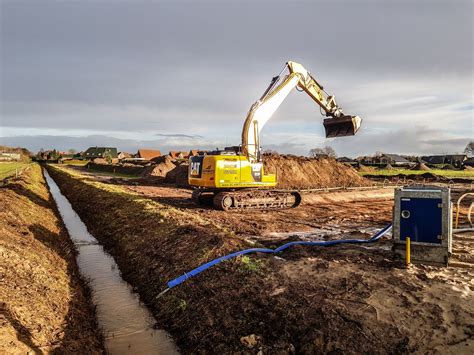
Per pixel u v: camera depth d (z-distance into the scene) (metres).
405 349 5.41
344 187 31.48
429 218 8.17
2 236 9.75
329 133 20.81
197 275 9.04
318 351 5.79
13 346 5.23
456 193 26.95
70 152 147.00
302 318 6.49
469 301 6.34
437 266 8.24
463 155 94.88
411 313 6.13
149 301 9.24
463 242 10.81
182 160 51.88
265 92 18.97
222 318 7.27
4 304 6.28
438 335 5.54
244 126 18.39
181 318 7.95
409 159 102.12
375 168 67.50
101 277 11.10
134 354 6.96
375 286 7.20
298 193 20.64
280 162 36.06
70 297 8.74
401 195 8.44
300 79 19.69
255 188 19.16
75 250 13.90
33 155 126.00
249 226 14.54
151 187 31.36
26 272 8.32
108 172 58.66
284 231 13.64
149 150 113.69
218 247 10.06
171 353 6.99
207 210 18.53
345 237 12.34
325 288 7.34
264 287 7.80
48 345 6.02
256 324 6.80
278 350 6.04
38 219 15.36
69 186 32.84
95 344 7.09
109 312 8.70
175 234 12.05
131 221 15.55
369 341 5.68
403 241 8.42
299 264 8.76
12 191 18.38
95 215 19.48
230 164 17.70
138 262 11.59
